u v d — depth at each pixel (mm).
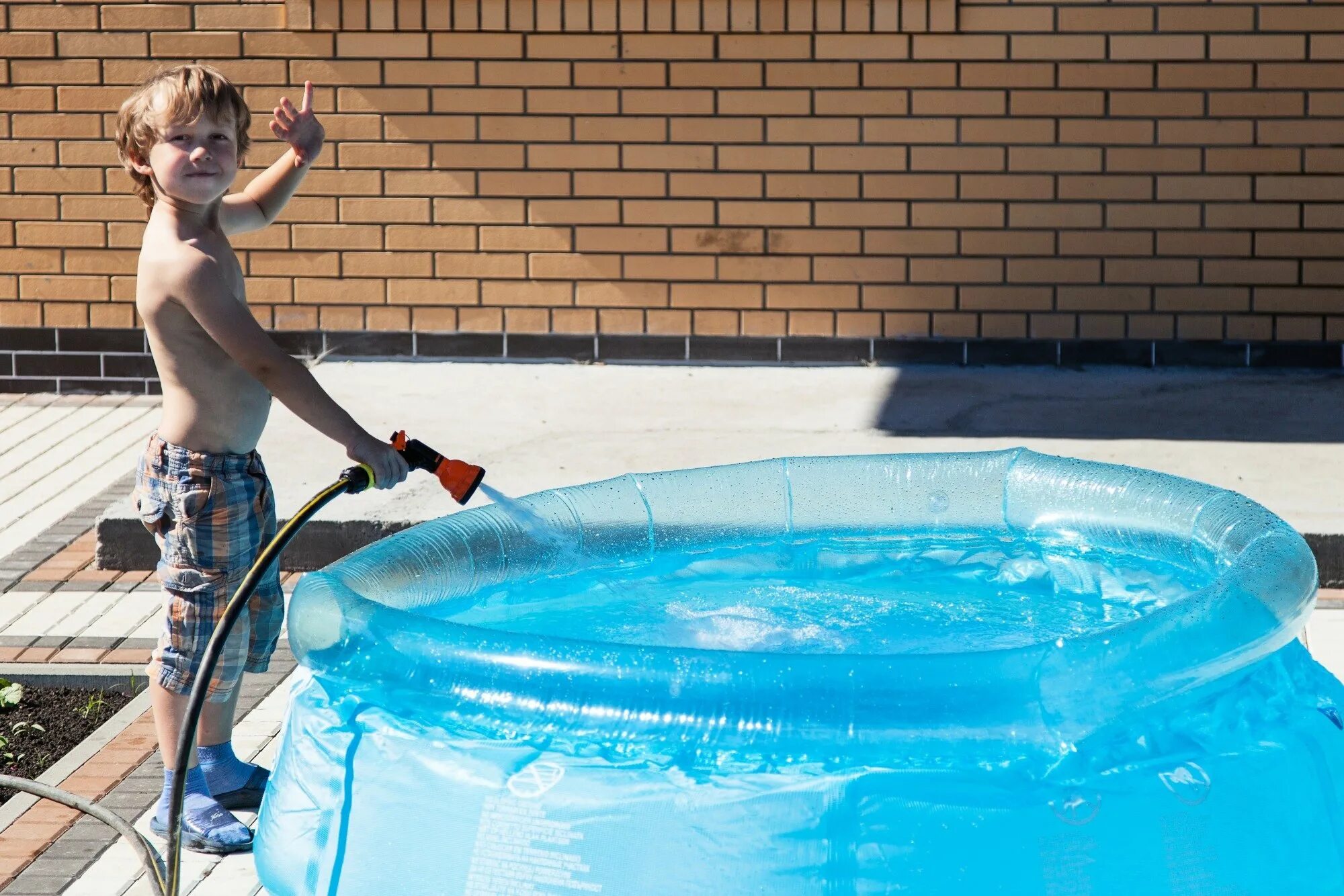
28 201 8523
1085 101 8148
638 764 2871
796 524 4637
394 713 3125
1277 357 8289
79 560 6062
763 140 8305
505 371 8391
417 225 8508
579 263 8492
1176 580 4102
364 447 3480
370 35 8312
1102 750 2863
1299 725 3078
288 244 8547
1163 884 2770
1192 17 8039
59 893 3553
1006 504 4609
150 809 3990
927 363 8461
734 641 3891
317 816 3113
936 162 8258
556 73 8312
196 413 3637
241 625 3752
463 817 2906
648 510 4543
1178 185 8188
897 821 2744
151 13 8328
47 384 8680
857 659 2949
